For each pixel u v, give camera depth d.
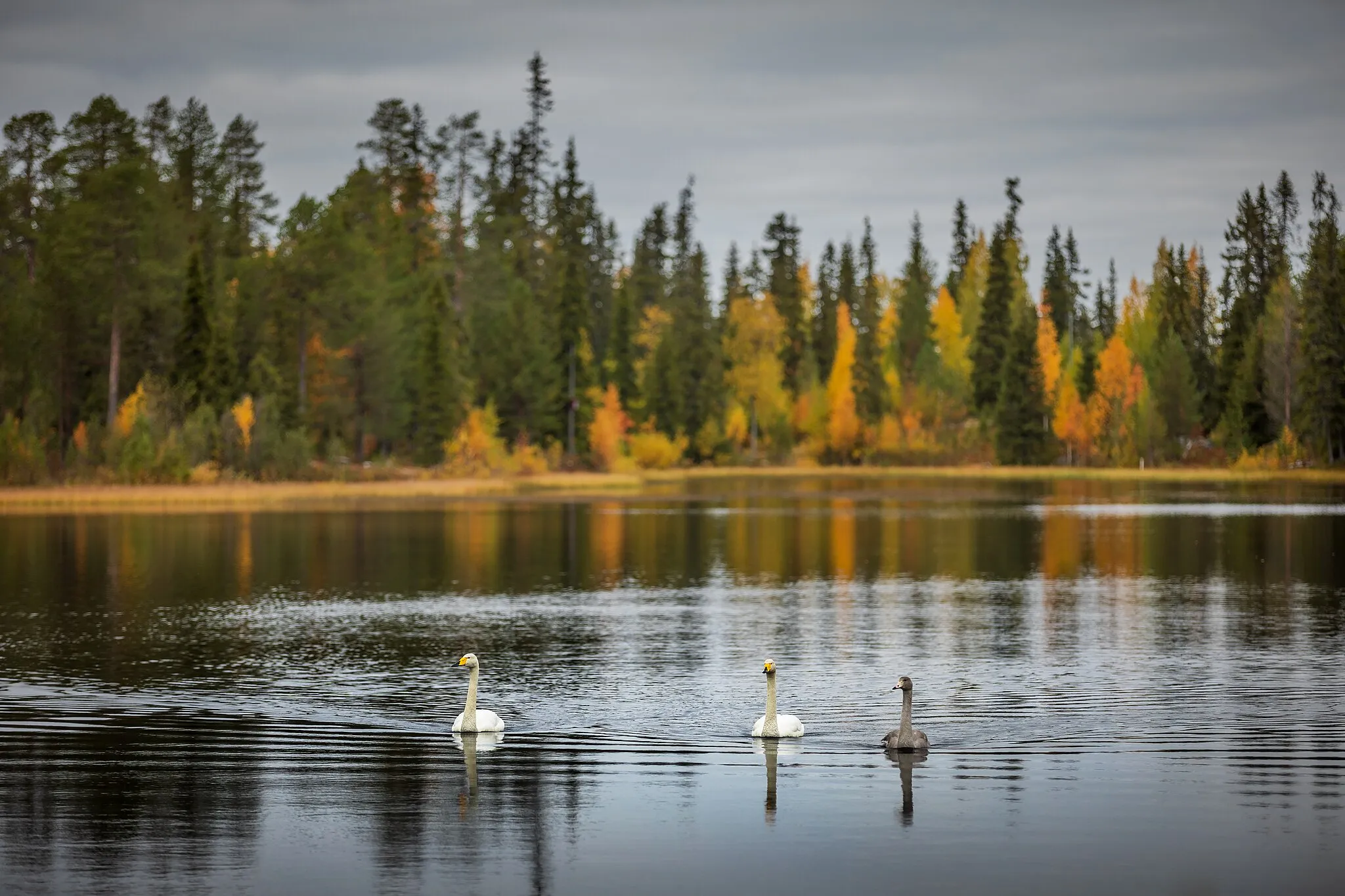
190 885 28.52
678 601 76.25
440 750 40.31
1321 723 43.94
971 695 48.72
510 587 82.38
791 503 172.25
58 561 95.62
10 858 30.28
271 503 161.38
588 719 44.91
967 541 115.19
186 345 187.38
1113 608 72.50
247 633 63.69
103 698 48.41
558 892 28.17
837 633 64.00
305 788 36.12
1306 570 89.81
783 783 36.47
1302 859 30.09
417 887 28.44
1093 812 33.72
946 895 28.00
